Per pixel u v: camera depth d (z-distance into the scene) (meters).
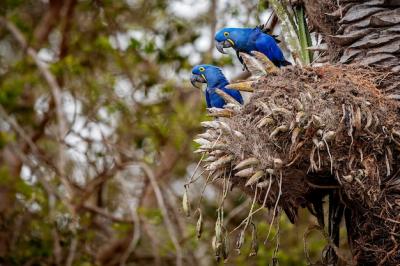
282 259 13.58
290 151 7.34
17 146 15.18
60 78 15.76
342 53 8.36
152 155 15.65
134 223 14.66
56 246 13.98
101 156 15.29
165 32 15.67
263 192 7.85
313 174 7.70
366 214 7.67
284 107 7.35
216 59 15.01
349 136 7.27
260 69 7.90
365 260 7.90
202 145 7.72
